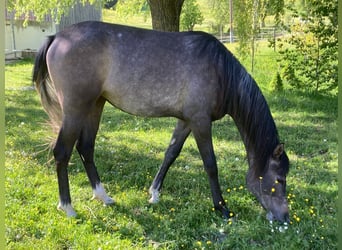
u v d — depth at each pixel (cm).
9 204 387
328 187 450
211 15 2497
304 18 945
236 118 385
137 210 396
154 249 322
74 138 373
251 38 1323
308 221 368
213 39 379
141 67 365
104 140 628
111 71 368
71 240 331
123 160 540
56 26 2089
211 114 379
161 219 375
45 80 387
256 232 346
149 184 458
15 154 541
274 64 1380
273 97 948
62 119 378
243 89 370
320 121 754
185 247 333
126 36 371
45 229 347
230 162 534
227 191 433
